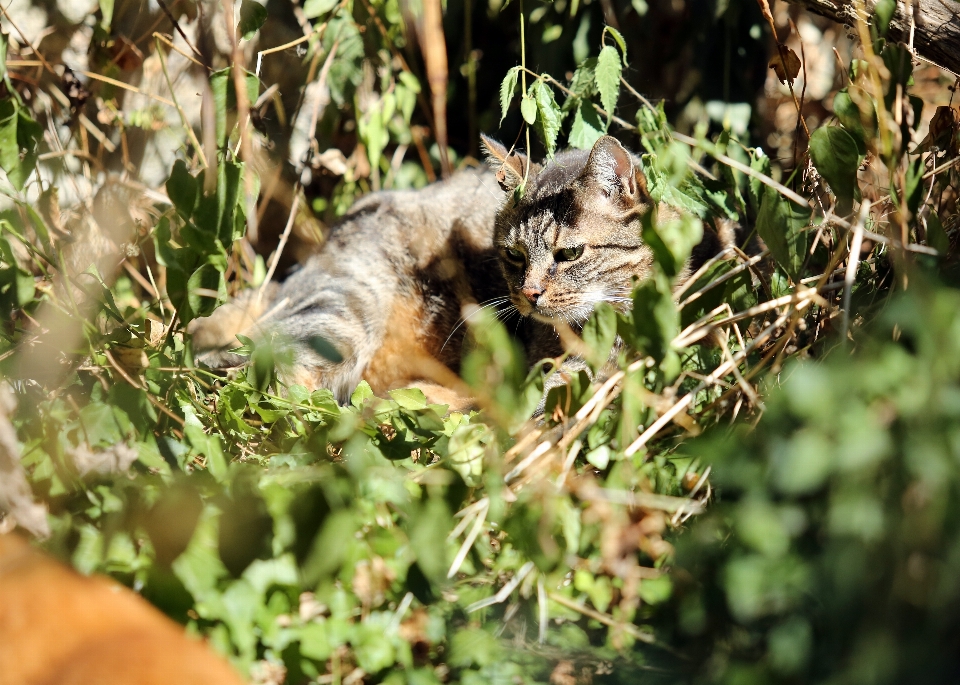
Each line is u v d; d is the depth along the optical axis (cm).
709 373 180
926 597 145
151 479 171
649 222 170
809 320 182
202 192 180
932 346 156
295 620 169
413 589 169
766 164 188
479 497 172
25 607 137
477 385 174
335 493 167
